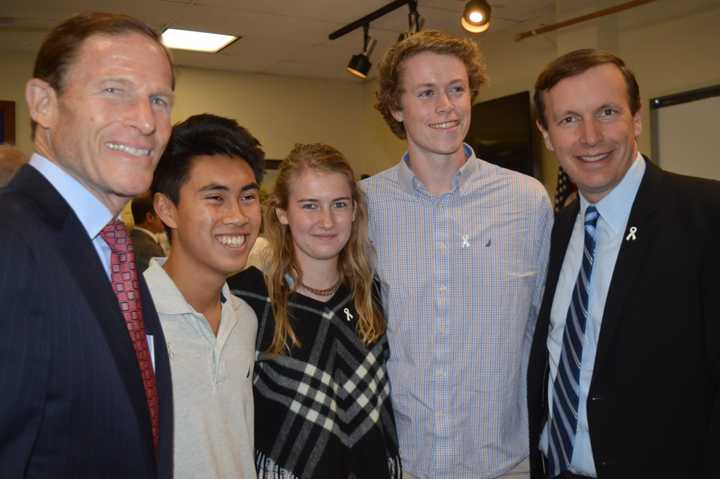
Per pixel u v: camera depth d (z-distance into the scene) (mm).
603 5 4824
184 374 1404
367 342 1778
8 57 6312
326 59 6977
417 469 1763
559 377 1698
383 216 1887
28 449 847
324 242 1756
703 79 4227
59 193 985
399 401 1795
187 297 1509
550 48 5516
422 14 5422
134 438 950
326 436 1643
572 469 1676
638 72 4641
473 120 6238
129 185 1025
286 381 1675
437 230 1838
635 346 1506
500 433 1769
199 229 1469
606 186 1617
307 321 1741
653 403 1476
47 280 881
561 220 1861
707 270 1452
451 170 1850
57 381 882
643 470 1477
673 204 1549
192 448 1377
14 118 6332
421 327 1803
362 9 5281
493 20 5668
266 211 1844
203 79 7352
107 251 1103
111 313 965
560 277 1804
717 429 1391
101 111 998
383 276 1854
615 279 1563
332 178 1768
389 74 1898
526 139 5672
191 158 1480
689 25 4293
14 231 871
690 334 1450
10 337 832
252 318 1682
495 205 1873
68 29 1021
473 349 1775
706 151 4207
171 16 5375
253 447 1570
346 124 8180
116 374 933
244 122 7574
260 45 6344
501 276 1816
